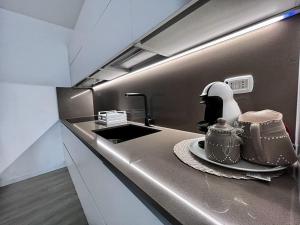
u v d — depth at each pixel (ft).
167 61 3.51
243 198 1.09
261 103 2.08
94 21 4.16
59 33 8.17
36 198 5.33
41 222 4.26
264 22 1.88
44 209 4.77
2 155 6.11
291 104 1.82
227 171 1.46
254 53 2.10
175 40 2.43
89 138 3.15
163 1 1.94
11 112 6.22
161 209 1.06
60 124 7.38
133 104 4.99
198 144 2.13
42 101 6.86
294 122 1.80
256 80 2.11
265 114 1.50
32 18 7.36
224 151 1.46
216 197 1.12
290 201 1.04
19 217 4.46
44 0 6.08
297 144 1.65
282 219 0.90
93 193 2.92
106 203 2.29
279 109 1.92
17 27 7.04
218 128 1.52
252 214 0.94
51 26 7.90
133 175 1.50
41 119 6.88
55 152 7.46
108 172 2.06
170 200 1.11
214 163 1.54
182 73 3.21
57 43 8.18
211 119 1.92
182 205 1.05
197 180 1.36
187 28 2.03
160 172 1.54
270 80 1.98
